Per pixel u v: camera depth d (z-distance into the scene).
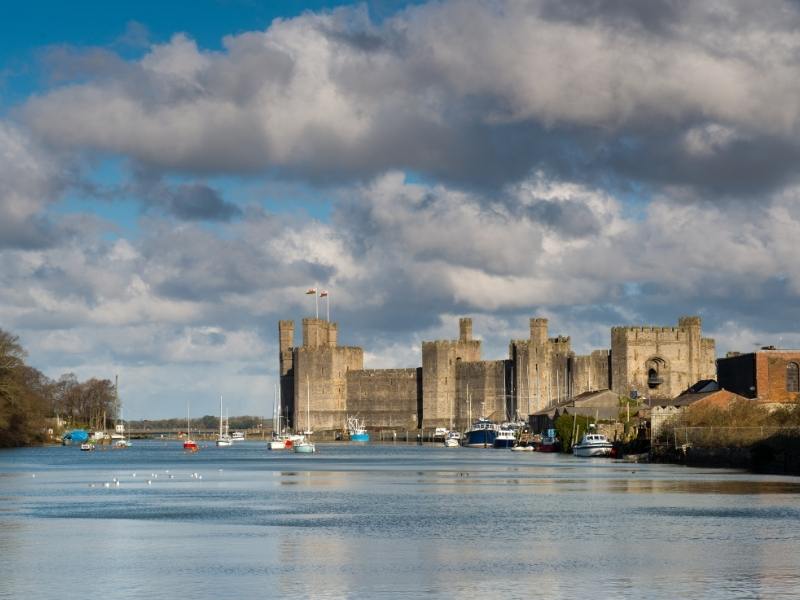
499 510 108.31
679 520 97.62
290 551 81.19
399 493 130.62
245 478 163.25
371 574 72.06
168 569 73.81
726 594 65.81
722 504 110.12
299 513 106.56
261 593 66.50
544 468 184.50
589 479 150.62
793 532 89.50
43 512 107.94
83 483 151.12
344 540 86.62
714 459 175.88
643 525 94.56
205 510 109.81
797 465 155.00
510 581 69.75
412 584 69.00
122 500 121.75
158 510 109.75
